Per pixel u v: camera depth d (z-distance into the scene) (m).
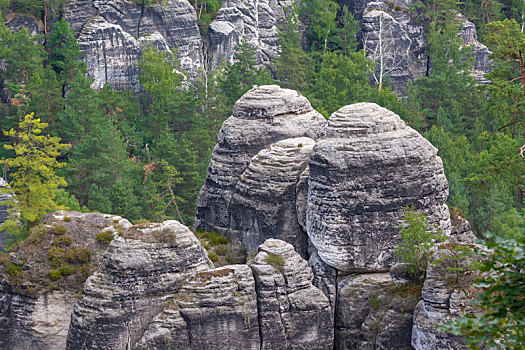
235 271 95.50
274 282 96.44
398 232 101.25
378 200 100.50
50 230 107.50
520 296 46.31
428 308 91.88
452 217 112.81
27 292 102.75
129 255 94.31
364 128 102.06
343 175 100.31
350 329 100.69
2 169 184.25
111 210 161.62
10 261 105.81
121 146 179.38
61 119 192.88
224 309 93.69
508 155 129.12
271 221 110.81
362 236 100.75
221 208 120.06
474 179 130.12
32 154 138.75
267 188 111.31
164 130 199.75
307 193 109.19
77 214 110.88
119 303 93.56
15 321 103.56
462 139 188.00
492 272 89.06
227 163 119.88
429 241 98.12
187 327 92.94
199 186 173.62
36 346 102.75
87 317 93.62
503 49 135.75
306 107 122.44
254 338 95.25
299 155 112.25
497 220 162.00
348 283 101.62
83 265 104.88
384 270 101.94
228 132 120.25
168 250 95.94
